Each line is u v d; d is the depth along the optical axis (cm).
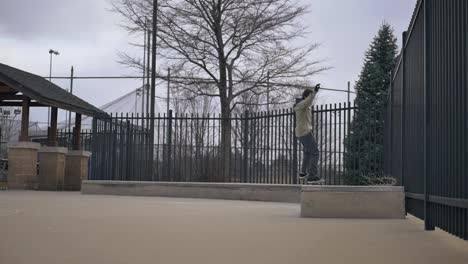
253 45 2530
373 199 951
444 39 628
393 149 1109
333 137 1445
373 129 1327
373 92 3080
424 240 664
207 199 1572
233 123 1709
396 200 945
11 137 3831
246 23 2447
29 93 1881
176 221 878
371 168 1347
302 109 1237
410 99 890
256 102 2658
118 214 985
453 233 592
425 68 725
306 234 726
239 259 539
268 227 805
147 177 1753
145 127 1770
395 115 1078
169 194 1656
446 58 617
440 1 648
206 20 2450
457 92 566
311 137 1234
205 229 777
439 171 661
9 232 722
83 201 1320
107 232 733
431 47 709
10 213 977
